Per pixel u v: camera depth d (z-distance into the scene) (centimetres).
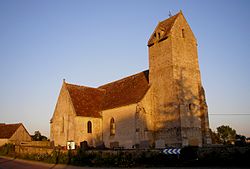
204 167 2267
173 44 4075
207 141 3919
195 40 4434
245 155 2248
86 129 4428
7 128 7188
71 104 4550
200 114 4100
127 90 4656
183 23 4347
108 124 4478
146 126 3991
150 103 4150
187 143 3703
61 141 4647
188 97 3981
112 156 2908
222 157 2367
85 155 3120
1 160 3803
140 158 2750
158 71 4216
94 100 4931
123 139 4088
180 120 3725
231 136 9312
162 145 3734
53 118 4969
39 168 2783
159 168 2394
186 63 4166
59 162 3303
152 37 4509
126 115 4128
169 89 3975
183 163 2500
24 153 4262
